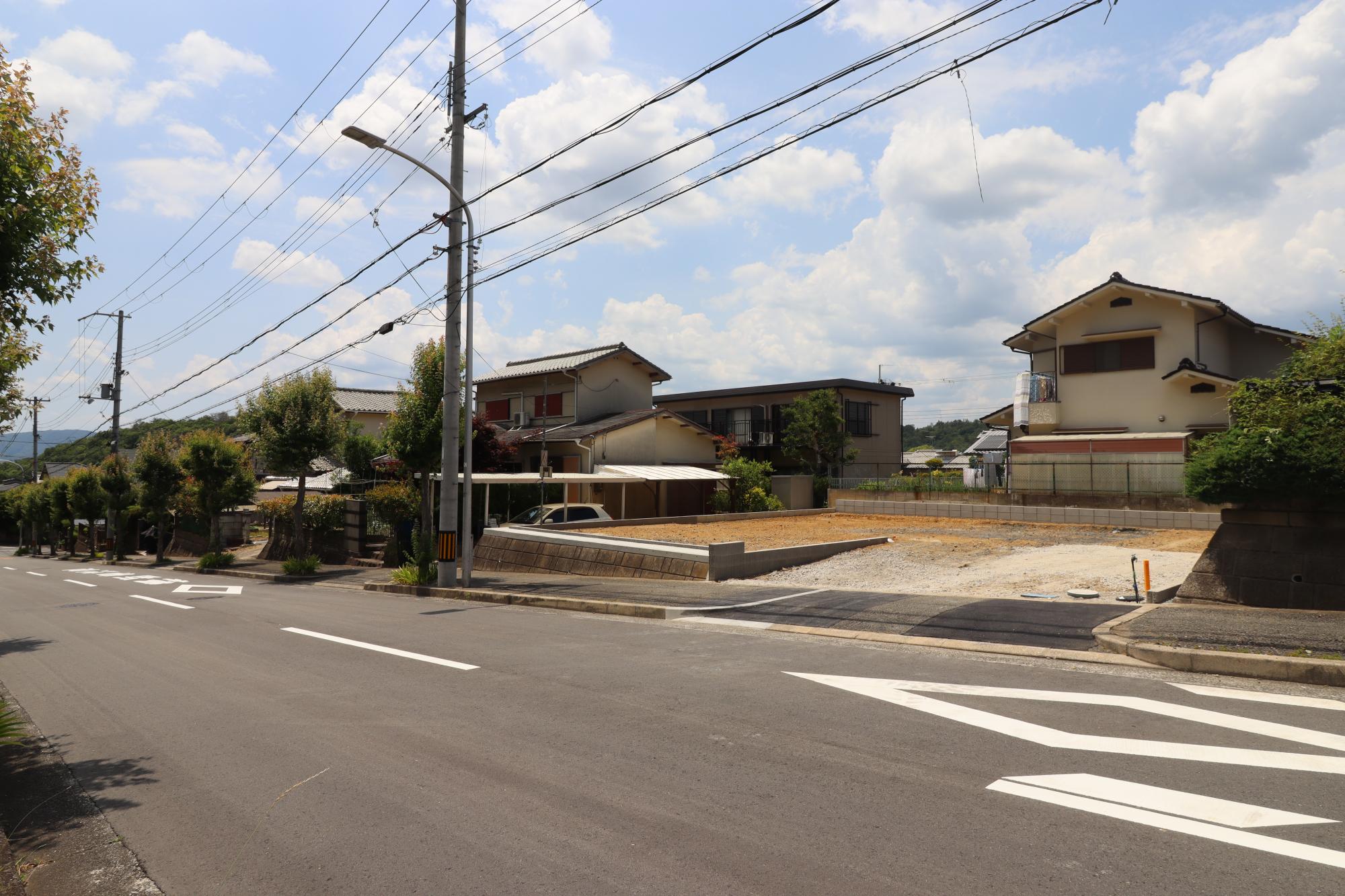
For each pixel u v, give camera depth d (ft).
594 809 13.42
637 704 20.08
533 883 10.89
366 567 73.20
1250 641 23.29
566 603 40.65
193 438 84.48
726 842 12.00
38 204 20.53
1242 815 12.51
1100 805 13.05
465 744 17.16
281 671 25.81
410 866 11.53
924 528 71.00
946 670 23.06
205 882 11.43
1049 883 10.49
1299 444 29.14
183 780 15.69
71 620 43.34
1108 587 36.52
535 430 107.14
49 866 12.27
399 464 75.36
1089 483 76.43
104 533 144.66
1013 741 16.39
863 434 133.28
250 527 122.11
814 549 51.42
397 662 26.61
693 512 110.83
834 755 15.83
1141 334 82.64
